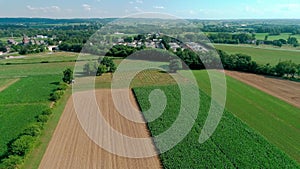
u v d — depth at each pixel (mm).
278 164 38281
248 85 81062
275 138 46812
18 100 70625
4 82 93625
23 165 38812
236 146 43094
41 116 53500
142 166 38469
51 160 40219
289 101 66500
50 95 74688
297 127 51250
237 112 58562
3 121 55906
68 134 48719
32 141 42188
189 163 38594
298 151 42531
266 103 64688
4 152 42781
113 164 38969
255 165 38031
